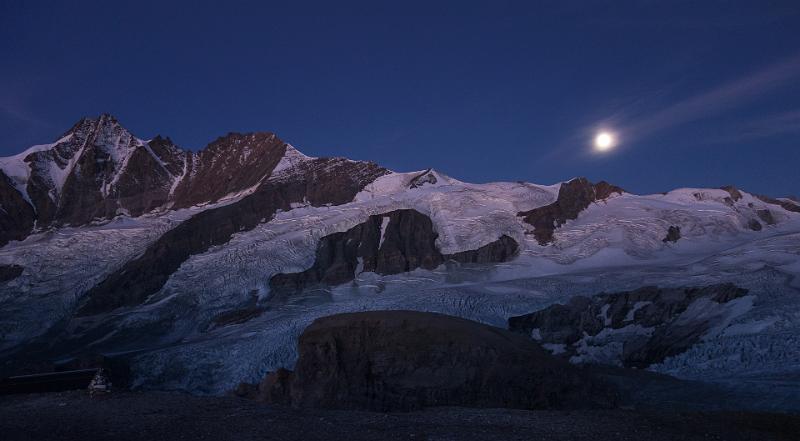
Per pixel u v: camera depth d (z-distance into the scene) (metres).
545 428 21.41
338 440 19.94
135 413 23.31
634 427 21.55
